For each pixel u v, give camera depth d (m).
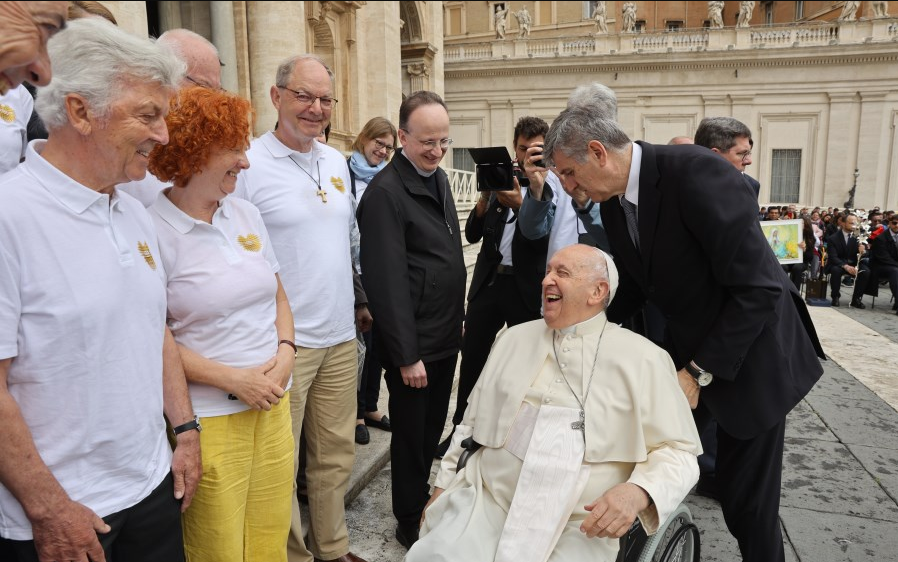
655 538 1.82
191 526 1.81
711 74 25.73
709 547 2.77
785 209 19.69
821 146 25.08
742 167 2.96
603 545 1.80
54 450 1.30
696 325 2.17
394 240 2.46
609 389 1.94
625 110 26.73
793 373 2.14
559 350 2.06
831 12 30.25
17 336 1.24
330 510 2.48
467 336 3.53
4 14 0.96
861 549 2.73
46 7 1.00
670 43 26.06
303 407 2.29
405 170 2.56
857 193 24.73
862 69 24.08
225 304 1.75
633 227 2.23
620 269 2.49
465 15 33.88
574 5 32.12
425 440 2.85
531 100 27.58
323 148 2.45
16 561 1.33
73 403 1.31
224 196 1.77
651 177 2.02
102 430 1.36
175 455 1.64
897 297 9.43
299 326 2.25
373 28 15.18
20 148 1.88
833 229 16.23
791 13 33.22
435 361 2.64
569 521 1.87
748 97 25.52
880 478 3.45
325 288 2.29
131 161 1.35
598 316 2.06
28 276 1.23
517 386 2.05
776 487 2.19
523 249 3.17
